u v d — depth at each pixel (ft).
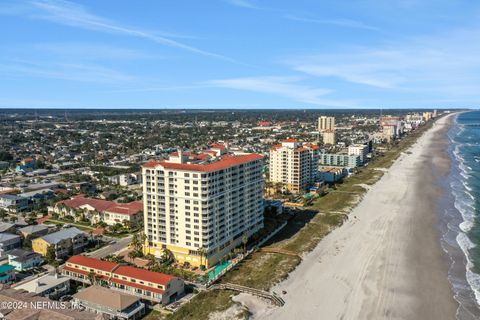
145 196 510.99
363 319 373.20
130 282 413.18
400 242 569.64
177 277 418.72
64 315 327.26
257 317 373.40
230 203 520.83
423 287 435.53
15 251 494.18
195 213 478.18
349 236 597.93
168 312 383.04
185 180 478.59
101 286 410.52
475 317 377.71
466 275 464.65
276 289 428.56
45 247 513.45
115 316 361.71
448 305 398.42
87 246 554.46
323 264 496.23
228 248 523.70
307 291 425.69
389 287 435.53
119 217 645.10
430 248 545.85
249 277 457.27
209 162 526.98
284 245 561.02
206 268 481.46
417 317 377.30
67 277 431.43
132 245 533.96
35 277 456.86
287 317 374.43
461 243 564.71
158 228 507.71
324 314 380.78
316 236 597.11
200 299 403.34
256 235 578.25
